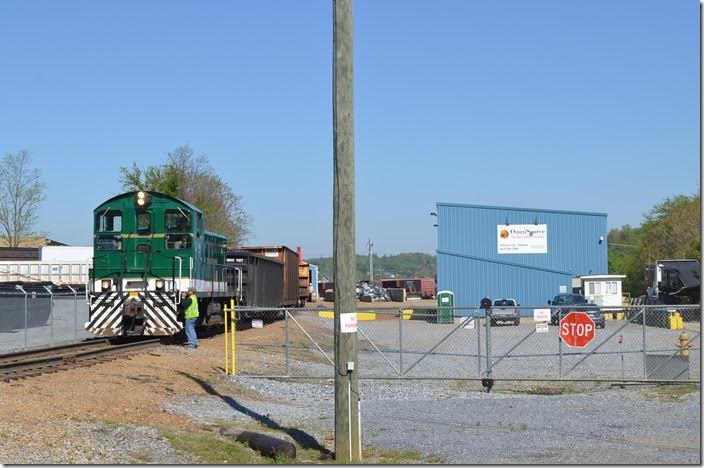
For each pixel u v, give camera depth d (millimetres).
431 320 45312
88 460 9898
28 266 54688
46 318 34156
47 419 11578
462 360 25125
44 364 17750
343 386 11312
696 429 13531
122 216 25094
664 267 48719
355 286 11406
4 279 53844
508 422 14609
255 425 13828
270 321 43625
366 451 12086
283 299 46906
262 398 17797
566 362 23906
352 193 11312
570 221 53562
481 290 52875
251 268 36594
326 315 35188
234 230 69750
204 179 67938
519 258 53188
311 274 82875
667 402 16672
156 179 59250
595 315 33719
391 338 32688
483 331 35156
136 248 24891
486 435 13344
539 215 53406
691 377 18812
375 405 16891
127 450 10805
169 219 24969
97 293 24609
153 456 10688
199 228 26000
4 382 14414
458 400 17562
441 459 11438
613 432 13391
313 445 12570
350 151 11242
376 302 81250
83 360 18797
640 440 12664
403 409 16312
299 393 18844
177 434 12219
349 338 11328
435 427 14211
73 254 62594
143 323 24344
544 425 14219
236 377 19922
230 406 15867
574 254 53469
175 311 24219
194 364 20703
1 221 66750
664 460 11078
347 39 11227
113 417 12633
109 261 24891
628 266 94562
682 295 47156
